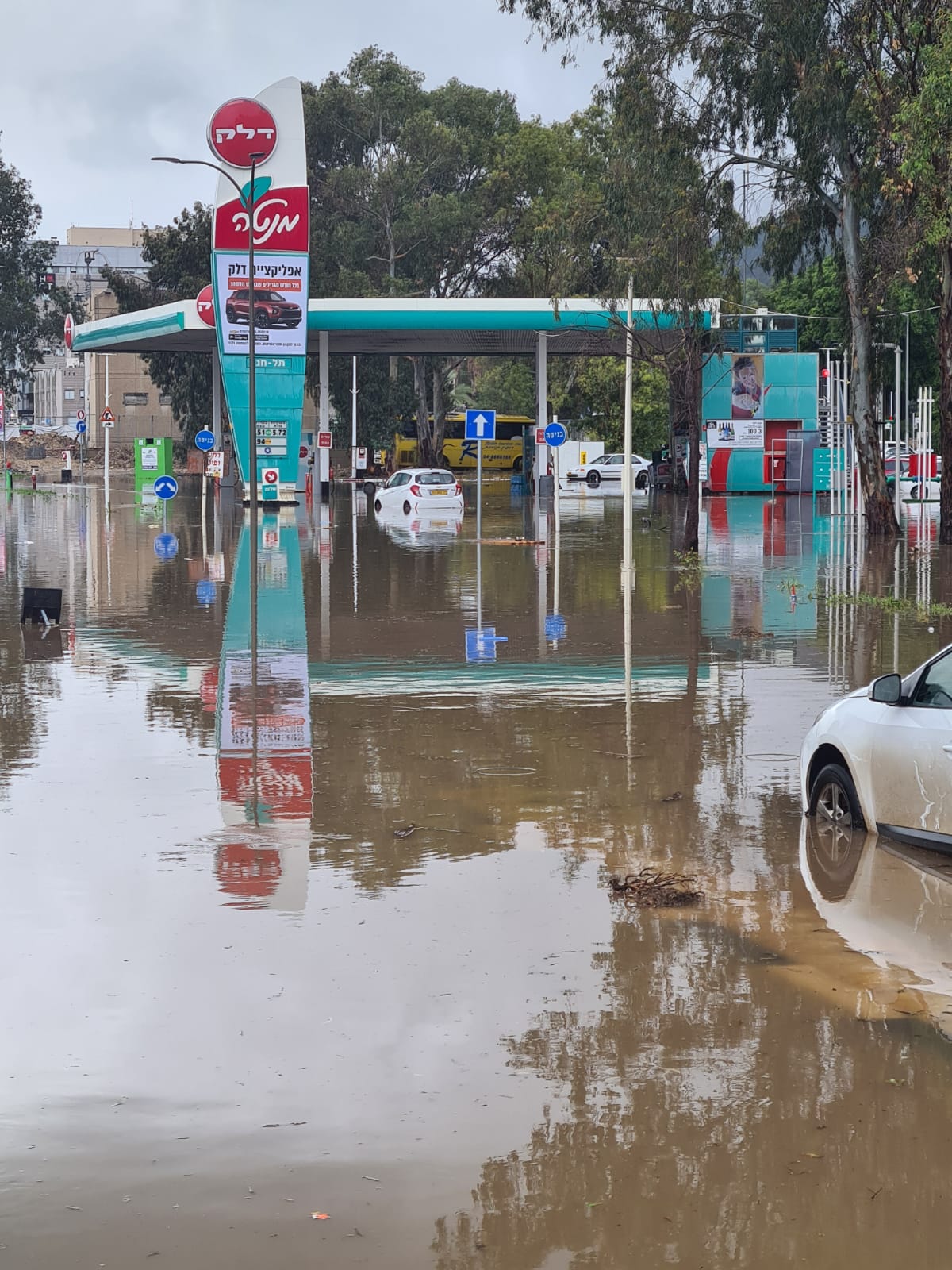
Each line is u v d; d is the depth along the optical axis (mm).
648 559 30734
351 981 6227
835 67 32781
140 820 9086
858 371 37594
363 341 68625
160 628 19141
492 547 34312
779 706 13172
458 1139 4762
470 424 32125
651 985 6176
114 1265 4020
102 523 44750
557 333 61906
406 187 86188
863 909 7270
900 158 32000
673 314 34125
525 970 6359
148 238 89375
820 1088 5129
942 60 25016
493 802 9578
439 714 12828
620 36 34531
